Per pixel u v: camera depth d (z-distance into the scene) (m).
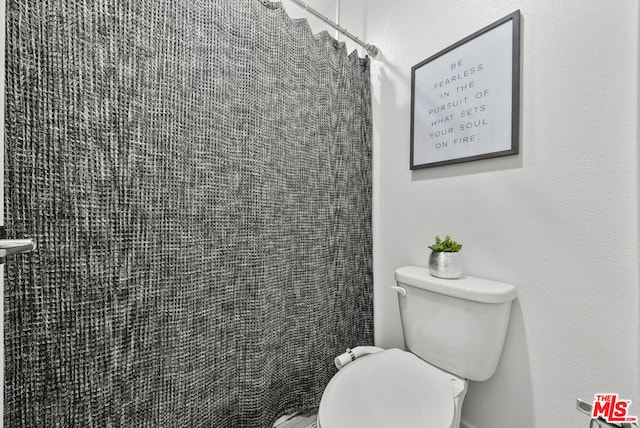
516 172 0.89
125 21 0.71
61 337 0.63
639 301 0.68
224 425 0.90
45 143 0.60
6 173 0.56
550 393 0.82
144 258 0.74
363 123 1.36
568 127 0.79
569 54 0.79
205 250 0.86
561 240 0.80
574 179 0.78
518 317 0.89
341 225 1.29
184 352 0.81
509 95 0.89
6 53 0.56
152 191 0.75
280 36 1.07
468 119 1.00
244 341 0.95
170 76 0.79
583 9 0.76
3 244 0.38
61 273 0.62
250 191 0.97
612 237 0.72
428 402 0.74
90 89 0.66
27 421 0.59
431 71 1.12
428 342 0.97
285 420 1.16
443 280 0.95
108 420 0.68
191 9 0.83
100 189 0.67
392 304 1.31
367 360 0.93
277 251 1.05
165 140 0.78
